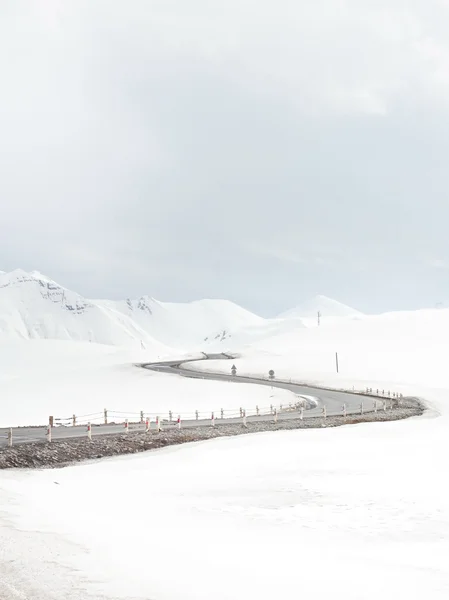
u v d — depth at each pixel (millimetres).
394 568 8828
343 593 7352
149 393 79438
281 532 11602
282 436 31547
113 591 7191
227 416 52250
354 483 17750
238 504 14812
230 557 9031
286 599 7020
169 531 11102
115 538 10031
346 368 117062
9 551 8945
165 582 7555
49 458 22922
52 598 6977
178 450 26781
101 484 17828
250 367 124188
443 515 13312
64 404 76375
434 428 35938
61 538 9828
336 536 11336
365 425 38156
